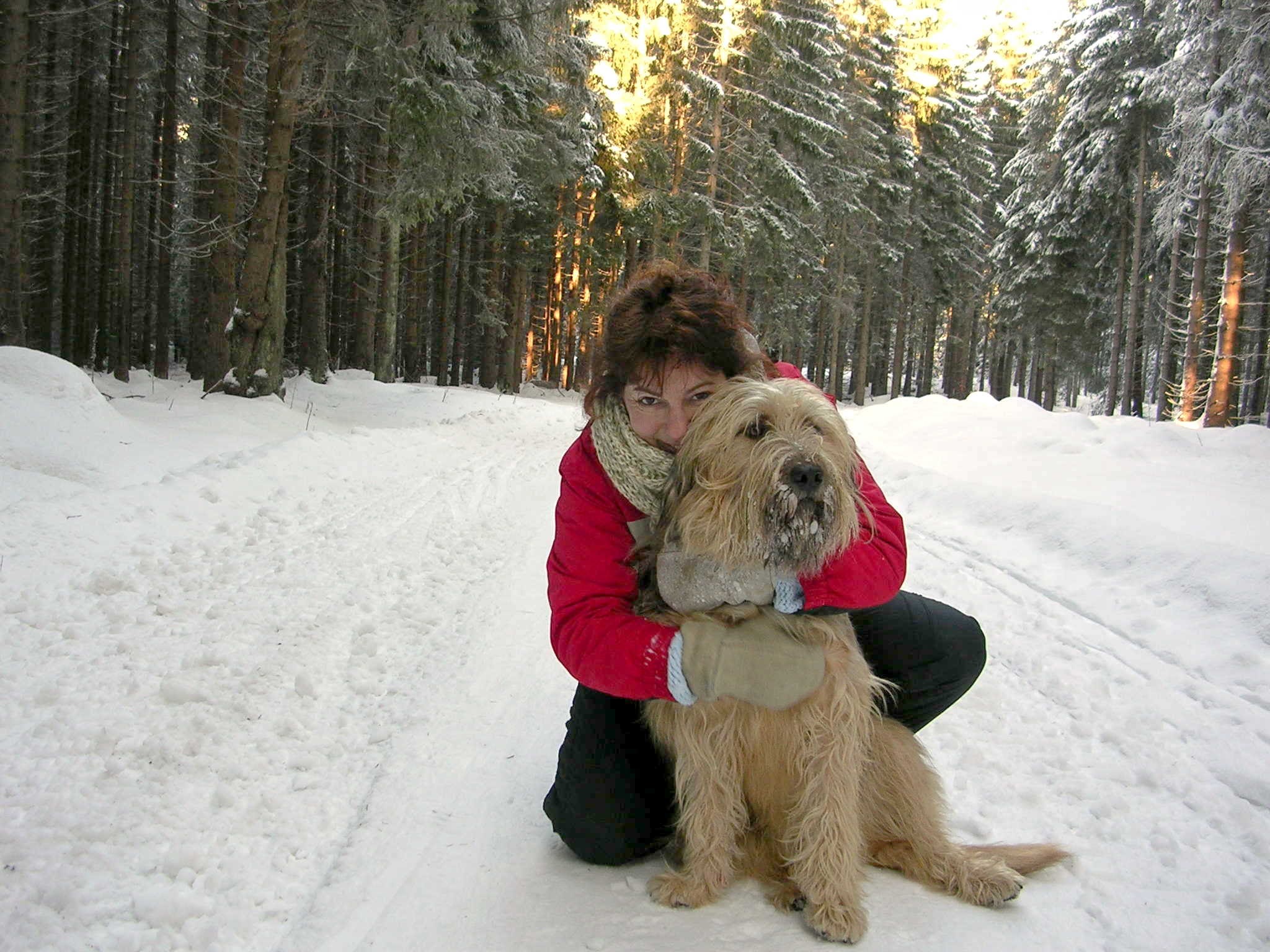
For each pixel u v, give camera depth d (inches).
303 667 144.9
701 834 88.5
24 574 173.6
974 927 85.0
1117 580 197.9
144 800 102.7
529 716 132.0
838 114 1130.0
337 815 103.7
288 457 309.1
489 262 1096.2
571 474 91.0
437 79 517.3
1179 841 102.0
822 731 82.7
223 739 118.9
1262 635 157.4
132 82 656.4
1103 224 1047.6
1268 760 119.7
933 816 93.4
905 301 1482.5
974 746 126.8
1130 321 991.6
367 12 475.2
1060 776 117.7
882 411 507.2
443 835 99.8
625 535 89.4
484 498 303.6
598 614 85.5
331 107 633.0
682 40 959.0
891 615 99.0
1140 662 157.0
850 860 83.2
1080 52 1023.6
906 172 1331.2
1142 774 117.1
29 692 129.5
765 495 74.2
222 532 222.8
